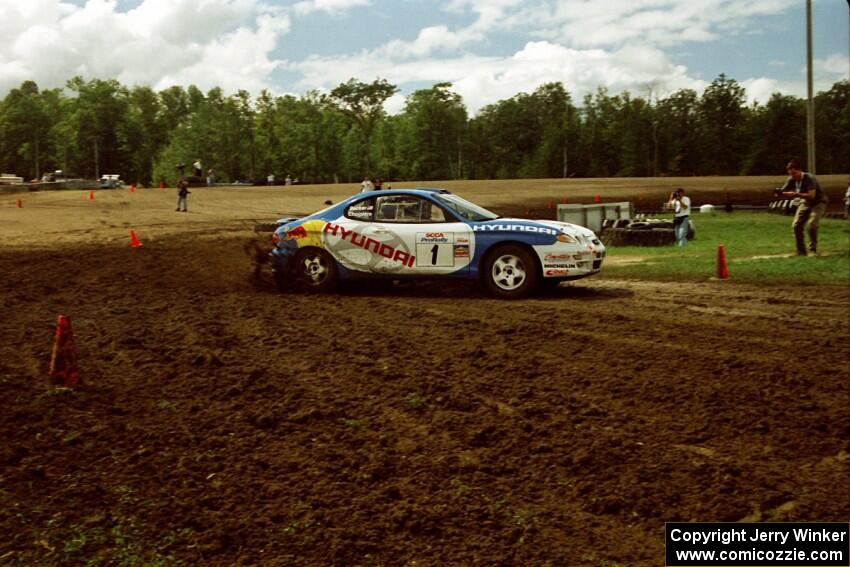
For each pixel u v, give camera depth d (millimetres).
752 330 8688
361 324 9023
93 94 129000
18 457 4594
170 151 116500
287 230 12109
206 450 4855
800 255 15633
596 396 6176
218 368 6773
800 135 125750
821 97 138125
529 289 11234
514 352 7570
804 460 4980
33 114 132375
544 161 129500
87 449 4781
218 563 3561
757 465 4883
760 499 4418
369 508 4145
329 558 3637
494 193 50406
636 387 6410
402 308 10273
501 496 4355
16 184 66188
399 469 4668
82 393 5891
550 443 5141
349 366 6941
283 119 117875
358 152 125188
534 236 11188
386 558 3668
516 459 4867
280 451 4887
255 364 6961
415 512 4105
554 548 3820
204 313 9672
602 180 70312
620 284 12828
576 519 4129
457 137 129625
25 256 17547
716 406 5945
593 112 132750
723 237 22297
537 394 6195
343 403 5844
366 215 11883
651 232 20297
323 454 4855
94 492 4191
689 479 4645
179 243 21469
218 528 3867
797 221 15500
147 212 36812
